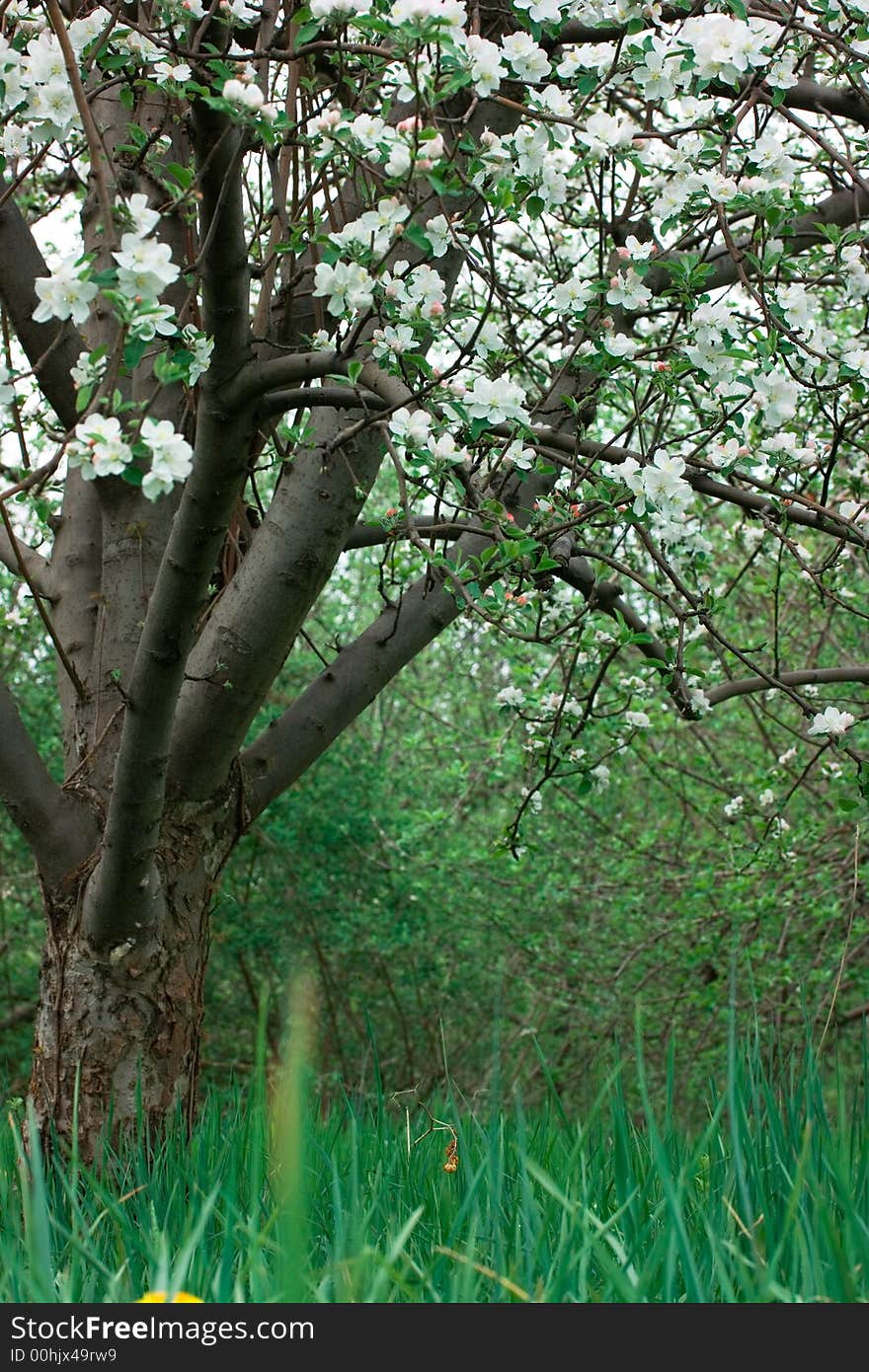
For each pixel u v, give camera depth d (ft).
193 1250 5.03
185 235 9.66
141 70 7.80
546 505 8.57
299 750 11.04
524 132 7.13
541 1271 4.93
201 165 6.84
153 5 8.01
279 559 9.75
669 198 7.92
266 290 8.80
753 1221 5.14
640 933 21.99
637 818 24.09
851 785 15.92
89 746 10.42
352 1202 4.91
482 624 11.63
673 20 8.55
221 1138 7.45
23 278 10.18
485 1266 5.06
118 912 9.50
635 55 7.52
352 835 24.75
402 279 7.61
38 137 7.07
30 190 12.67
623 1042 21.84
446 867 22.04
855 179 8.25
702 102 8.11
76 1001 9.87
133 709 8.14
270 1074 12.43
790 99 10.44
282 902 25.53
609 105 9.09
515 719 14.47
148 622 7.84
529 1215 5.06
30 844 9.97
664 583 12.69
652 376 8.27
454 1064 27.02
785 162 7.89
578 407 8.45
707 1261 5.03
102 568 10.73
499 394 7.01
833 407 9.06
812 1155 5.40
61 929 10.02
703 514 13.85
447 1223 5.79
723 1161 5.96
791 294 8.27
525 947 22.82
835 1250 4.19
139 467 6.14
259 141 7.89
